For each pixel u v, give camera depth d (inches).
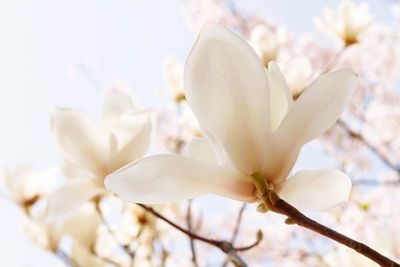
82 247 36.8
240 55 17.0
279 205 17.0
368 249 16.4
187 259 71.1
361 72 110.2
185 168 17.4
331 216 75.2
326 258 26.9
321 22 64.2
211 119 17.2
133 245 38.4
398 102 106.7
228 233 99.9
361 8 62.7
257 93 17.3
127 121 25.7
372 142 104.9
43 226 37.3
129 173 17.1
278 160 17.6
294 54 108.6
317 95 17.4
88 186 26.2
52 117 26.0
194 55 17.0
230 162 17.6
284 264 95.0
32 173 38.9
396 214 89.4
